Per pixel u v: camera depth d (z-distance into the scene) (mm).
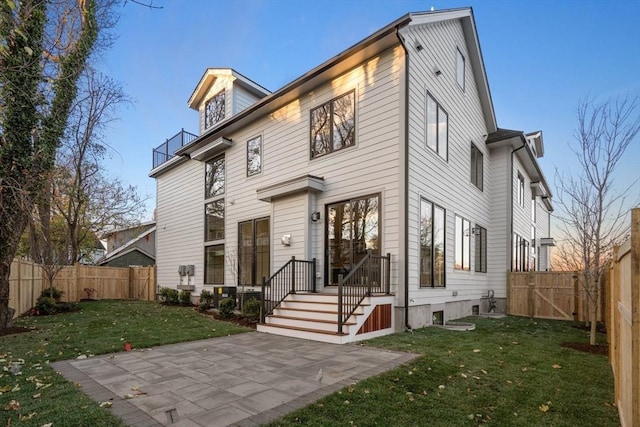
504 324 8992
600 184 6742
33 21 6539
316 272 8992
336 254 8711
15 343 6328
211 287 13086
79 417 3098
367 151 8172
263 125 11273
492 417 3209
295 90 9734
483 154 12562
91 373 4512
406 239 7336
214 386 3975
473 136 11742
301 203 9406
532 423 3100
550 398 3668
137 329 7879
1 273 7672
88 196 16641
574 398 3674
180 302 13750
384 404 3422
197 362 5055
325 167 9117
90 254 23516
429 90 8727
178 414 3201
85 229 18719
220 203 12992
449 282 9414
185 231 14875
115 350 5805
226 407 3361
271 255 10164
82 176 15625
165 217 16312
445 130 9648
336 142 8961
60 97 8430
